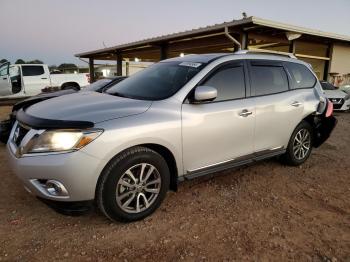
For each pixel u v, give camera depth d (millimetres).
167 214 3389
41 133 2816
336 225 3277
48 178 2764
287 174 4750
